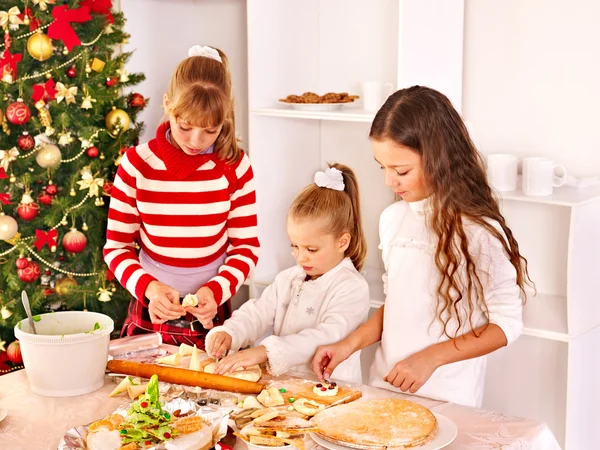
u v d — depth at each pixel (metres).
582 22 2.34
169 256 2.11
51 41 2.44
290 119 2.83
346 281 1.84
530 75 2.45
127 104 2.68
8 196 2.40
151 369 1.55
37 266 2.46
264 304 1.95
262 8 2.66
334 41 2.85
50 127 2.46
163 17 2.91
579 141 2.40
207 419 1.33
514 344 2.60
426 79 2.41
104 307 2.68
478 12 2.51
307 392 1.50
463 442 1.31
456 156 1.67
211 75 1.90
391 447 1.24
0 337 2.53
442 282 1.67
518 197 2.23
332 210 1.83
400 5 2.29
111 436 1.25
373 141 1.68
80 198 2.56
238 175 2.12
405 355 1.75
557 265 2.49
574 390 2.28
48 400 1.49
